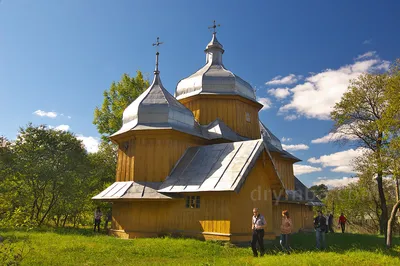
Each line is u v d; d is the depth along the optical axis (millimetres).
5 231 20359
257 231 13664
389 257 13117
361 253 13789
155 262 11883
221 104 26391
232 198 17016
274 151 27578
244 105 27266
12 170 25828
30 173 26516
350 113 25953
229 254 14055
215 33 30344
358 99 25594
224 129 24469
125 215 20719
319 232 16500
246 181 18094
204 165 19625
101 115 38500
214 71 27781
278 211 27141
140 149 21328
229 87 26625
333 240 20703
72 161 28938
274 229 26078
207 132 24312
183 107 23500
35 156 27734
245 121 27016
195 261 12094
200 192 17625
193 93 26906
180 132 21281
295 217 29719
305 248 16484
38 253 12719
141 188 20047
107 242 15883
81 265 11203
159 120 21875
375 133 24344
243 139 25375
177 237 18500
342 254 13750
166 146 21078
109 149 38062
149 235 19469
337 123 26328
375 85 25203
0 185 22594
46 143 29562
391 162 16844
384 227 27562
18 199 24078
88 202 29875
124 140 22719
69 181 27906
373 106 25281
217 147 20484
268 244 17594
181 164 20953
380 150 18172
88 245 14781
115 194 20250
